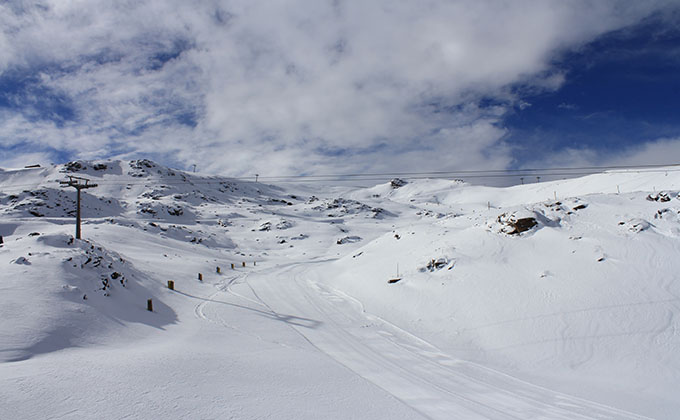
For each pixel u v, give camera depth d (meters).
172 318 18.41
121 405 7.00
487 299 20.42
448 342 17.78
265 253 68.44
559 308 18.05
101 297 16.86
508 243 24.88
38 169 167.75
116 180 170.62
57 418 6.23
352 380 11.23
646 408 11.16
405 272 26.56
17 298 13.48
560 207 27.03
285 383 9.91
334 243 79.56
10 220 60.19
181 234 70.38
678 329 15.26
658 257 19.48
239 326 18.09
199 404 7.59
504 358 15.79
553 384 13.14
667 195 24.91
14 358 9.80
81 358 9.88
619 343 15.23
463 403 10.87
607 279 18.97
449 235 30.09
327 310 23.70
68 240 21.66
